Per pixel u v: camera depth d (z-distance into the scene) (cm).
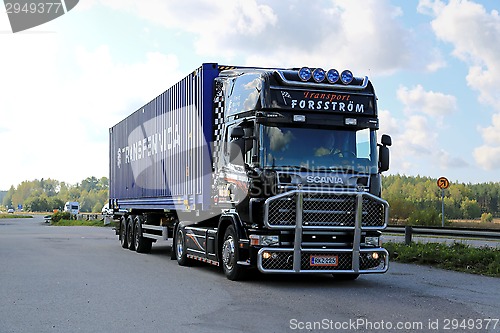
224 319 830
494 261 1425
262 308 917
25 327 784
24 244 2556
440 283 1218
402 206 5116
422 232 1934
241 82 1255
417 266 1553
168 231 1769
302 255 1123
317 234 1136
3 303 967
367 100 1199
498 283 1215
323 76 1177
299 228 1109
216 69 1436
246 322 809
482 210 10306
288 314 866
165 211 1825
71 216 7112
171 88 1742
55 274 1372
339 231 1143
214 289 1127
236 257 1218
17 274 1370
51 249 2230
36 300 996
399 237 2700
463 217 9938
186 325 791
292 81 1165
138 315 862
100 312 886
